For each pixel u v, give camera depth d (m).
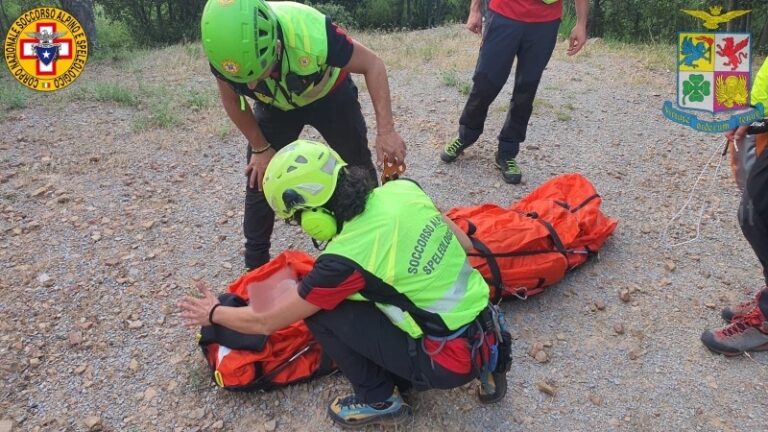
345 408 2.58
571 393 2.77
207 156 5.02
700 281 3.46
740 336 2.90
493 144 5.21
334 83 2.73
